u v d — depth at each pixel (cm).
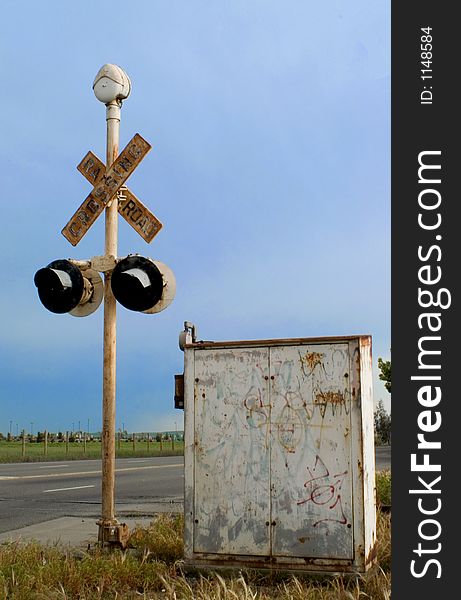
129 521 1151
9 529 1098
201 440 730
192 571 712
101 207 870
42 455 3725
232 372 729
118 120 899
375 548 713
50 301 835
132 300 808
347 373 689
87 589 643
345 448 680
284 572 682
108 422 841
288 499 693
